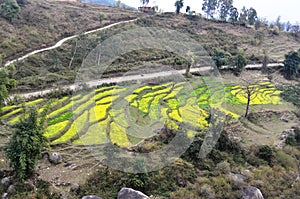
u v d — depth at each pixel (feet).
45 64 151.84
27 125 64.28
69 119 87.25
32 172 65.62
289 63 179.63
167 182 66.54
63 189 63.93
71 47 169.68
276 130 111.96
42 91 112.27
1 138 79.71
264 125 115.44
